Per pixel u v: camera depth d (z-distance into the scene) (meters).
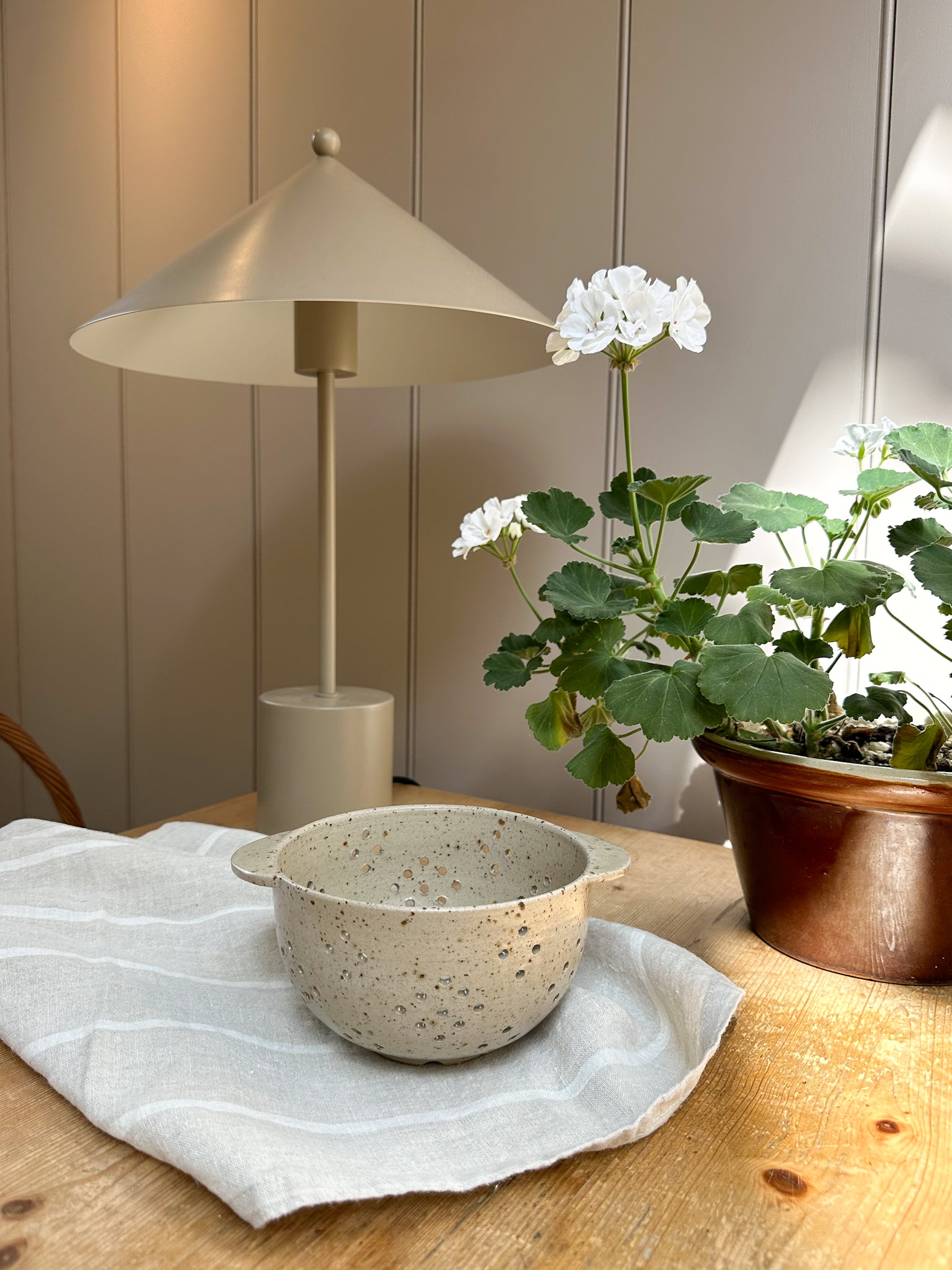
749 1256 0.36
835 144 0.84
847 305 0.84
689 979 0.51
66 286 1.41
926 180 0.80
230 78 1.22
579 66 0.96
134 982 0.54
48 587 1.47
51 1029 0.48
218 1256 0.36
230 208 1.24
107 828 1.45
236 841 0.76
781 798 0.58
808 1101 0.46
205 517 1.29
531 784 1.06
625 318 0.57
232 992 0.55
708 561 0.93
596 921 0.60
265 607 1.25
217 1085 0.44
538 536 1.02
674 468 0.94
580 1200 0.39
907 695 0.62
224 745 1.31
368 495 1.14
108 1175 0.40
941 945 0.57
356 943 0.43
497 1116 0.44
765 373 0.89
